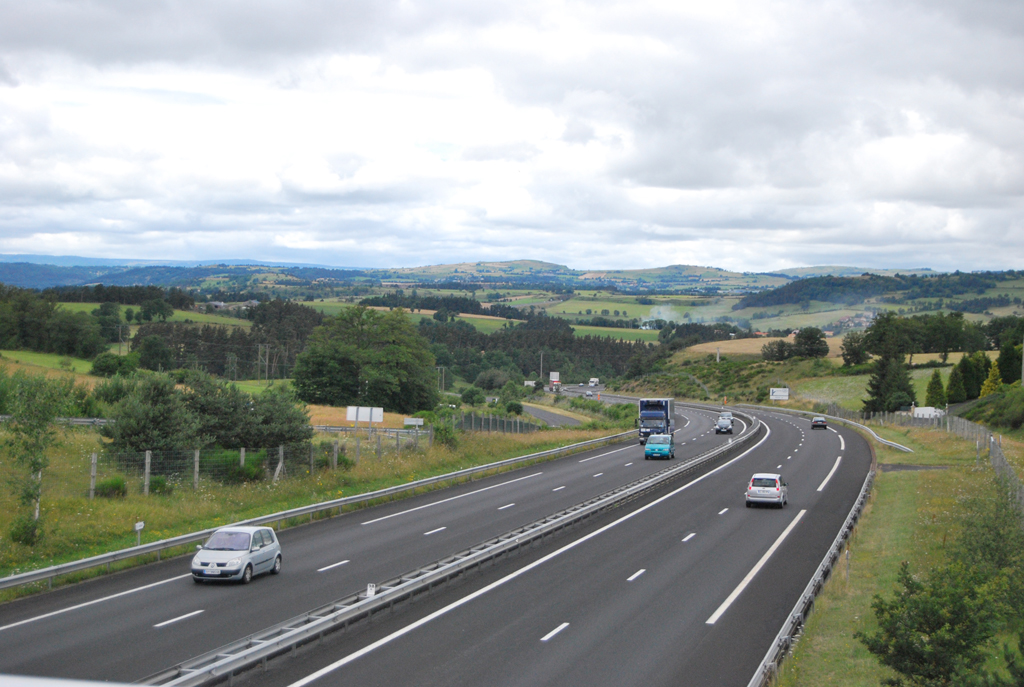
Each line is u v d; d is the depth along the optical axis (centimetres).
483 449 5203
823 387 13238
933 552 2362
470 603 1931
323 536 2780
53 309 13025
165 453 3381
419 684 1382
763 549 2578
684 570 2288
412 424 5469
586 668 1473
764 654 1569
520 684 1388
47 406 2491
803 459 5334
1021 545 1912
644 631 1709
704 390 15175
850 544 2638
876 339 14300
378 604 1789
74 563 2094
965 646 1316
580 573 2250
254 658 1418
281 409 3966
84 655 1501
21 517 2439
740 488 4000
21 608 1856
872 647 1374
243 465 3519
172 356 13362
